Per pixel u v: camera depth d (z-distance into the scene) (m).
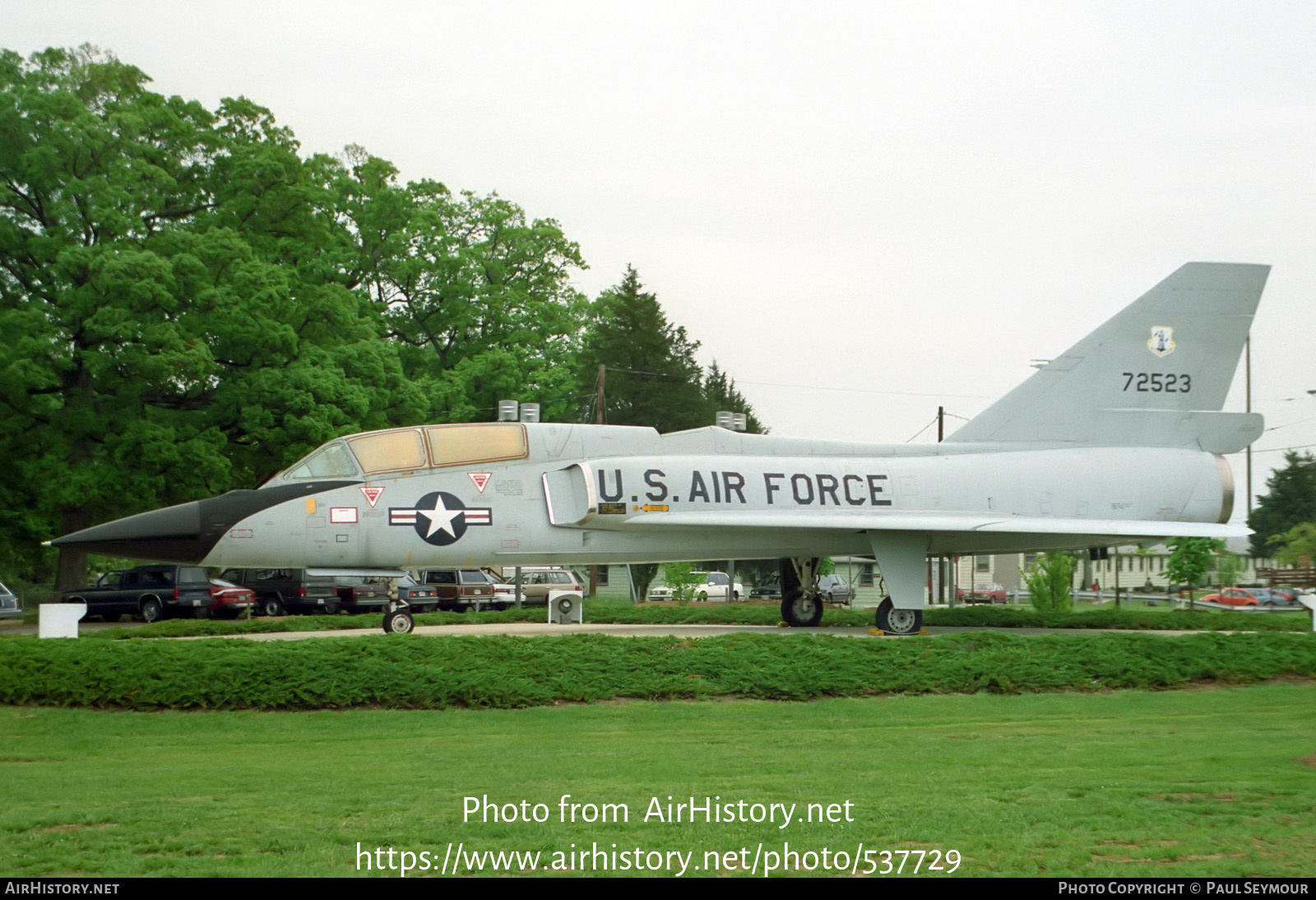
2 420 36.56
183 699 14.19
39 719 13.57
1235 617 26.20
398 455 20.31
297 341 39.94
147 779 10.35
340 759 11.34
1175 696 15.58
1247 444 24.31
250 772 10.70
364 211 55.47
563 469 21.06
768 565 66.56
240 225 42.88
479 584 40.34
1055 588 34.41
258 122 45.78
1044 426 23.70
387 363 42.59
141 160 38.22
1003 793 9.55
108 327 35.09
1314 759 10.77
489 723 13.44
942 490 22.42
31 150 36.78
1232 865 7.59
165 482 36.66
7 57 38.59
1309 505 74.81
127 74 40.94
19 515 38.16
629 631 23.30
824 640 16.91
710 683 15.17
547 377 55.44
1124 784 9.84
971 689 15.74
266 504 19.41
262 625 23.59
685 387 62.75
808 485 21.81
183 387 38.53
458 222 61.34
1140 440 23.92
